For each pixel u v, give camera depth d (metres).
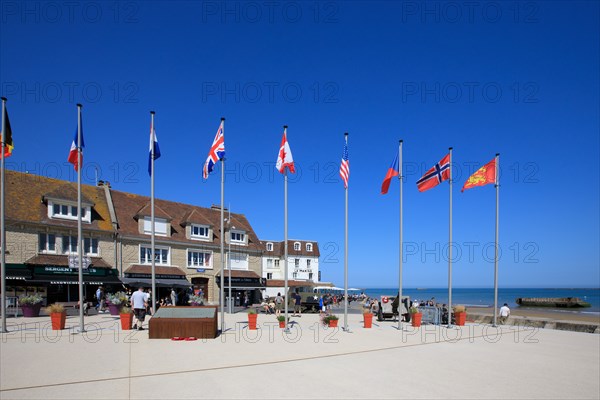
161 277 38.44
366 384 10.14
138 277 36.81
